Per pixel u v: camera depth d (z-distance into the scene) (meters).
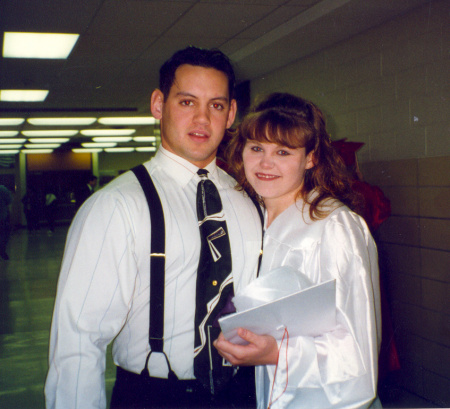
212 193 1.21
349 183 1.27
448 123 2.76
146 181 1.18
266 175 1.20
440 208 2.81
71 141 13.00
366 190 2.52
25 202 13.70
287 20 3.52
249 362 1.01
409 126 3.06
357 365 0.99
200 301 1.13
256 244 1.25
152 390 1.11
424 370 2.90
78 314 1.07
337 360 0.99
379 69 3.32
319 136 1.20
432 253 2.86
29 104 7.17
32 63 4.77
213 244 1.16
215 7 3.22
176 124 1.21
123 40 3.99
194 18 3.44
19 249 9.41
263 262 1.21
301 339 1.00
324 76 4.00
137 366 1.15
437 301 2.83
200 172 1.24
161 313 1.11
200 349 1.11
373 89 3.39
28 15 3.30
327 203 1.16
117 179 1.21
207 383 1.11
